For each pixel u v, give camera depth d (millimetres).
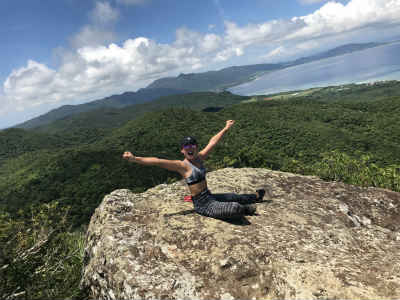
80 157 121375
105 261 3314
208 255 3104
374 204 4902
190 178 3613
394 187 8664
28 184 108500
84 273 3830
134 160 3201
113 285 3062
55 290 4039
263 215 4000
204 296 2723
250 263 2938
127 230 3701
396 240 3789
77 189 95000
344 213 4402
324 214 4258
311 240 3461
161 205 4379
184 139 3541
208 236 3352
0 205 100812
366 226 4289
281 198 4777
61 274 4523
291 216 4055
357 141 114188
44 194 100062
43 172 117062
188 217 3840
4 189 114250
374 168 9219
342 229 3871
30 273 4137
